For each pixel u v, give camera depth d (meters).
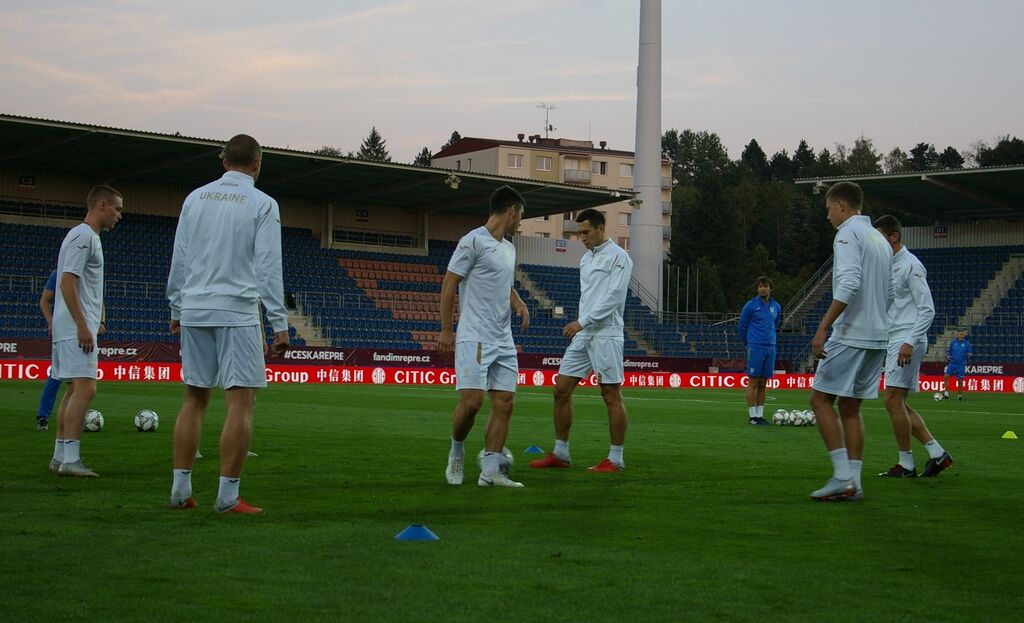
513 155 92.12
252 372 6.96
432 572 5.11
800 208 114.00
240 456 6.91
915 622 4.37
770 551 5.85
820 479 9.37
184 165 41.75
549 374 42.22
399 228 51.69
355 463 10.22
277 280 6.95
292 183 45.88
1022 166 41.19
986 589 4.99
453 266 8.59
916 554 5.83
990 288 48.41
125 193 44.28
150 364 35.78
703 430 16.05
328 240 49.16
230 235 6.98
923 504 7.88
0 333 36.22
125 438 12.60
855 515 7.23
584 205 51.47
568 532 6.34
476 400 8.53
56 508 7.00
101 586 4.74
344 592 4.68
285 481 8.71
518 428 15.88
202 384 7.09
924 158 135.00
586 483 8.95
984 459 11.88
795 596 4.78
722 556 5.68
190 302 6.99
